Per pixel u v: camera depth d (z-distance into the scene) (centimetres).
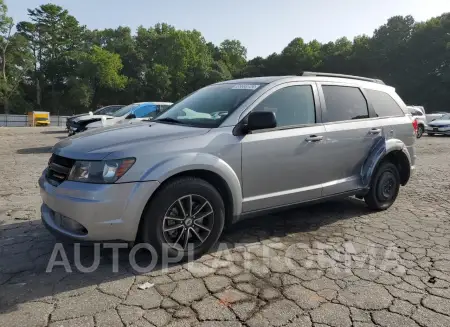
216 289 299
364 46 6806
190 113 403
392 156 523
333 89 455
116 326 249
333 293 295
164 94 7244
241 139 360
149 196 312
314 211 512
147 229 321
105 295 289
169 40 7344
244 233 426
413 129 539
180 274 324
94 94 6869
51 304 275
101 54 6469
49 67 7081
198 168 333
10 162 927
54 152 349
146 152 314
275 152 382
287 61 7806
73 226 310
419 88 6088
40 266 337
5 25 6156
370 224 463
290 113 406
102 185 299
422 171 869
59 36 7581
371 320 260
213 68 7888
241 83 430
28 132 2022
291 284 309
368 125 477
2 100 6106
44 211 346
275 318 261
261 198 381
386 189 514
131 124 407
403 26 6562
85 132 383
